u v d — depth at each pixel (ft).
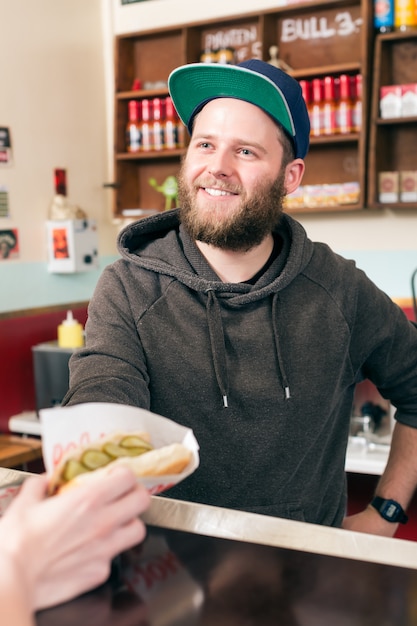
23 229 11.75
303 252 4.52
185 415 4.20
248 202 4.18
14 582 1.71
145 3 13.39
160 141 12.85
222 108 4.17
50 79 12.35
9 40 11.50
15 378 11.01
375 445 7.98
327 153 12.20
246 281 4.58
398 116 11.08
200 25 12.59
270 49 12.10
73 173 12.92
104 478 1.98
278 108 4.17
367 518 4.83
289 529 2.37
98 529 1.92
